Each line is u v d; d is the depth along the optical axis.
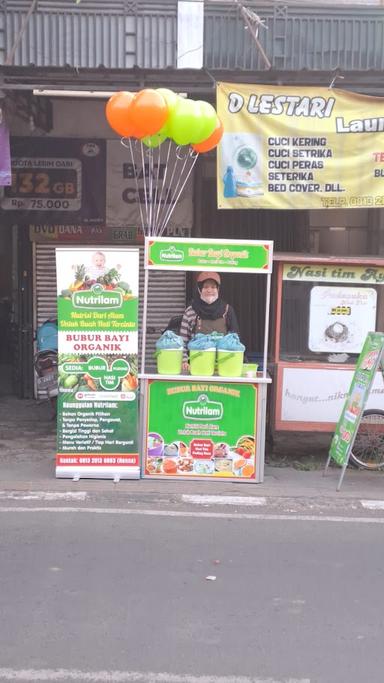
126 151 9.38
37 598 3.80
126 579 4.07
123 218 9.48
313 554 4.54
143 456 6.12
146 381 6.07
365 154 6.89
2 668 3.11
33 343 9.84
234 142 6.84
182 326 6.91
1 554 4.41
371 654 3.29
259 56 7.73
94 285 6.02
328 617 3.65
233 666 3.16
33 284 9.73
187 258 6.01
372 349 6.10
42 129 9.23
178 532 4.89
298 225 9.91
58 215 9.44
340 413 6.89
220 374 6.05
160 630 3.47
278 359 6.95
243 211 9.84
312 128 6.85
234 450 6.11
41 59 7.67
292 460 7.10
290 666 3.17
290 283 6.89
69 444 6.10
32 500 5.54
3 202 9.38
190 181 9.51
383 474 6.64
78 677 3.05
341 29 7.81
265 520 5.21
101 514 5.24
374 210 9.95
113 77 6.81
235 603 3.79
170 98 6.15
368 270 6.86
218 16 7.68
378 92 6.92
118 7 7.63
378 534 4.95
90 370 6.07
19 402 9.82
